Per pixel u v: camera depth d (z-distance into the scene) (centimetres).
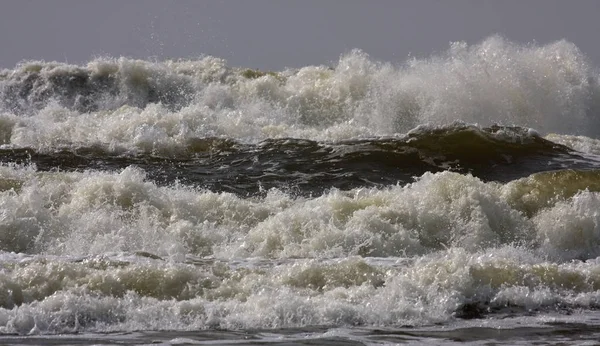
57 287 2681
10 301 2597
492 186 4288
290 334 2388
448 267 2975
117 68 7944
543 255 3878
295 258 3434
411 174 5225
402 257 3550
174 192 4156
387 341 2350
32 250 3528
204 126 5962
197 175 5072
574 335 2500
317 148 5569
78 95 7881
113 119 6006
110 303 2538
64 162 5294
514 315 2728
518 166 5478
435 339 2402
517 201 4209
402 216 3881
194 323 2467
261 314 2523
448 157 5519
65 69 7962
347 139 5734
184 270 2814
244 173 5109
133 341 2273
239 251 3538
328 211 3853
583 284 3025
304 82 7656
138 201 3981
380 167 5297
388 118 7388
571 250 3938
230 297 2712
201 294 2733
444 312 2688
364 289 2786
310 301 2617
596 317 2736
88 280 2720
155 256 3186
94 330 2386
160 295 2711
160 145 5569
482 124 7462
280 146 5609
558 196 4250
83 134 5778
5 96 7862
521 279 2984
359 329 2478
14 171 4406
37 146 5544
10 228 3569
